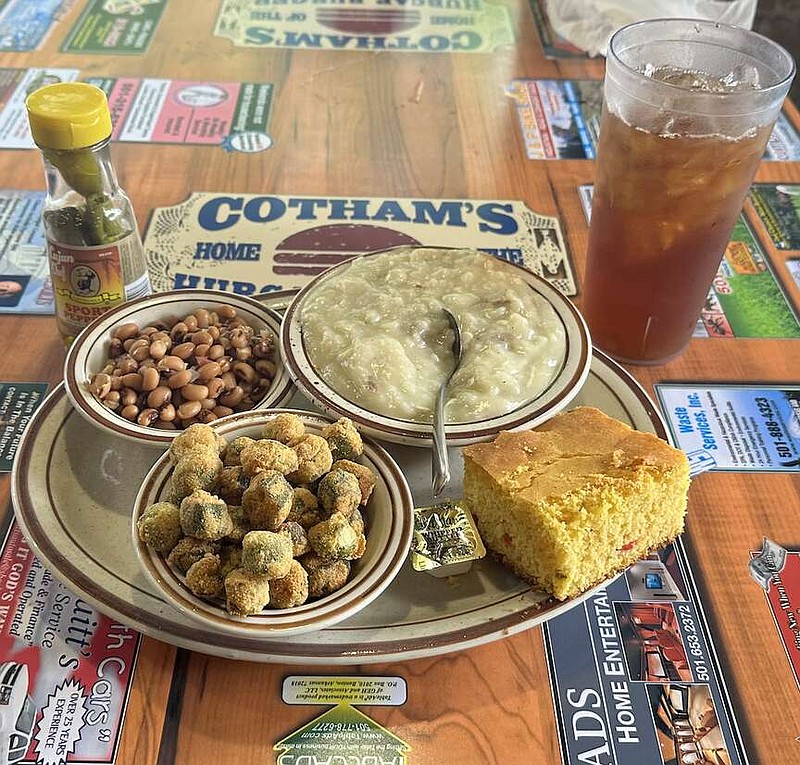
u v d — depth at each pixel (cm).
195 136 174
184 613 82
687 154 107
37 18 209
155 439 103
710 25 122
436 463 101
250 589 80
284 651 83
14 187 158
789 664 91
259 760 81
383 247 147
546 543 88
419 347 117
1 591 93
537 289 125
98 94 112
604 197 120
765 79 118
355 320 119
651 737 84
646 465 96
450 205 159
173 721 83
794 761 83
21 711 83
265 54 202
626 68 109
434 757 81
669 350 129
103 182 116
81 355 111
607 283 125
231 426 101
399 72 198
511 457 97
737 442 117
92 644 89
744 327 137
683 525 103
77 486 102
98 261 117
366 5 223
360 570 88
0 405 116
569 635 93
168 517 86
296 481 93
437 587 92
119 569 92
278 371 115
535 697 87
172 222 151
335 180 164
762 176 170
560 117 186
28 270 141
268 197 159
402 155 172
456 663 89
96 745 81
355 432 98
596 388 119
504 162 172
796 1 301
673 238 115
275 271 142
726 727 85
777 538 104
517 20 220
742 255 150
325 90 191
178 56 199
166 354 113
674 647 92
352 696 86
